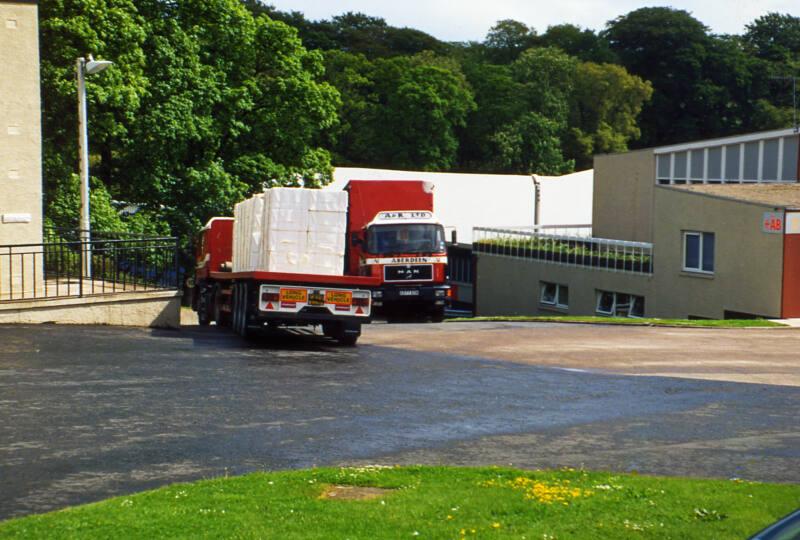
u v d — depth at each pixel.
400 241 32.28
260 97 45.38
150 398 13.57
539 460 10.90
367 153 87.69
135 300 21.36
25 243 21.84
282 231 20.06
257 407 13.30
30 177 21.83
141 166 41.75
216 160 44.53
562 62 100.44
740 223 36.19
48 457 10.27
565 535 7.57
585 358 20.27
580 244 46.81
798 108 103.88
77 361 16.25
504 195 64.25
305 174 46.22
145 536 7.34
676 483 9.56
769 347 23.75
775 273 34.72
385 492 8.91
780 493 9.20
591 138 99.94
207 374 15.80
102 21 35.78
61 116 35.62
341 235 20.28
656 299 40.72
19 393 13.48
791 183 41.56
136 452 10.61
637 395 15.45
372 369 17.36
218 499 8.47
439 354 20.16
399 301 32.34
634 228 49.47
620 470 10.50
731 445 11.87
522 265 50.31
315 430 12.04
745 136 44.47
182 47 41.28
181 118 40.62
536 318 32.88
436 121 86.44
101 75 35.06
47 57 34.69
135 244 28.34
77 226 34.53
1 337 18.08
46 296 20.22
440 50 114.81
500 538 7.42
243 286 21.50
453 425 12.66
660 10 113.50
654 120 108.75
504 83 97.19
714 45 110.31
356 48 109.00
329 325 22.17
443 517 7.99
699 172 46.47
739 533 7.75
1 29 21.41
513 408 14.02
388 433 12.05
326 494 8.77
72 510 8.12
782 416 13.87
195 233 41.84
